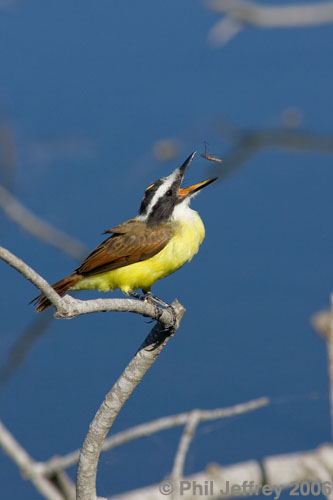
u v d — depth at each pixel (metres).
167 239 12.38
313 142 15.85
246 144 15.91
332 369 8.62
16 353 14.20
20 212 14.06
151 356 8.29
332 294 8.63
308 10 16.06
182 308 8.59
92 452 8.33
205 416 10.25
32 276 6.96
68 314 7.36
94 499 8.49
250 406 10.42
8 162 15.76
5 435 10.66
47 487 10.55
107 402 8.30
